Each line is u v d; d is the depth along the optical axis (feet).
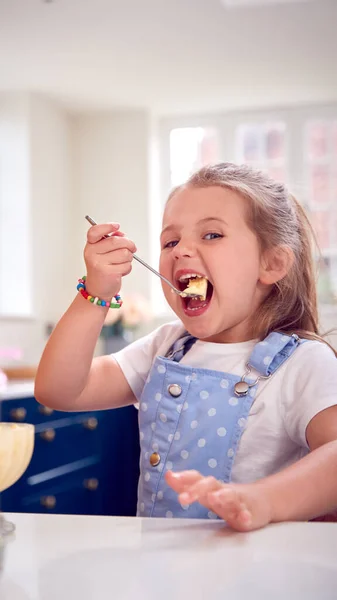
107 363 3.57
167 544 1.78
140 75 11.07
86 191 13.06
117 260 2.89
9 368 10.06
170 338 3.56
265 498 2.06
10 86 11.44
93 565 1.61
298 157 12.80
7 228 11.65
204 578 1.51
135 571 1.56
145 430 3.13
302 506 2.16
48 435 8.29
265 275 3.29
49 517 2.13
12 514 2.19
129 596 1.41
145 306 11.70
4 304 11.60
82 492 9.00
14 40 9.57
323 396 2.83
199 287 3.06
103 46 9.82
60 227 12.53
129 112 12.89
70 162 13.05
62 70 10.76
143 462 3.09
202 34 9.48
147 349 3.64
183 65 10.67
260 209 3.25
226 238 3.12
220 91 11.96
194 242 3.14
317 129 12.77
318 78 11.38
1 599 1.41
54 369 3.05
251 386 2.97
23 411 7.93
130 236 12.82
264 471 2.90
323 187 12.70
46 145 12.12
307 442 2.85
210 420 2.95
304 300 3.54
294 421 2.91
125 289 12.82
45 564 1.63
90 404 3.42
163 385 3.12
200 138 13.26
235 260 3.11
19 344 11.15
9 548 1.77
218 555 1.67
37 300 11.68
